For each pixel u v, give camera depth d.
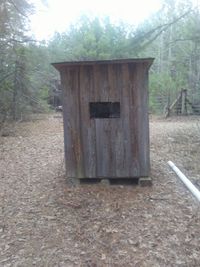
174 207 3.04
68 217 2.93
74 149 3.66
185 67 13.38
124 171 3.62
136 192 3.41
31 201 3.32
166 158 4.69
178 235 2.56
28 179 4.00
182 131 6.78
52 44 12.35
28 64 9.88
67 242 2.55
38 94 11.53
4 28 7.63
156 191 3.42
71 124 3.64
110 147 3.61
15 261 2.34
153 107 12.36
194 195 2.94
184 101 10.98
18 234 2.69
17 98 9.67
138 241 2.50
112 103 3.79
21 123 9.09
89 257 2.34
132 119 3.57
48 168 4.40
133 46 5.20
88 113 3.61
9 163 4.75
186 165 4.36
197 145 5.47
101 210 3.02
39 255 2.40
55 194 3.46
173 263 2.23
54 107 14.05
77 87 3.58
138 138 3.58
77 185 3.67
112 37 11.07
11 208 3.18
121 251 2.39
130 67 3.51
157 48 15.95
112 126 3.59
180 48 13.65
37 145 5.89
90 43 11.67
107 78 3.54
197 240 2.48
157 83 12.55
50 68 12.60
